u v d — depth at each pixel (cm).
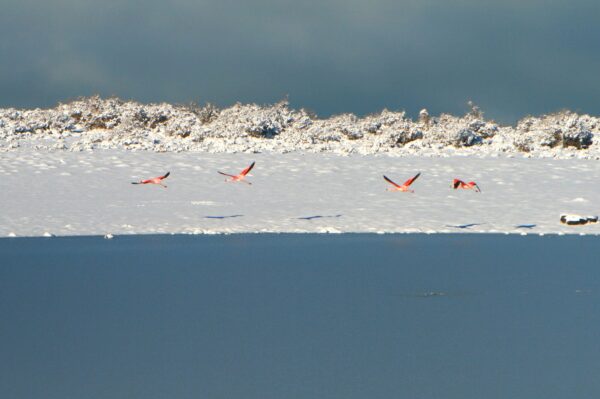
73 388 1791
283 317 2367
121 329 2236
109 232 4019
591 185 5853
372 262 3225
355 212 4719
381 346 2089
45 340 2133
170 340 2136
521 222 4428
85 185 5566
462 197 5309
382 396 1744
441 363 1955
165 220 4388
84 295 2631
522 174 6278
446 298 2595
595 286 2773
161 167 6334
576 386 1798
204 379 1844
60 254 3391
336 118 10175
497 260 3272
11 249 3516
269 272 3022
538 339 2144
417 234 4028
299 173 6194
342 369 1905
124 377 1858
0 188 5347
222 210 4747
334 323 2291
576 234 4041
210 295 2631
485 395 1747
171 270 3050
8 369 1912
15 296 2616
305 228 4175
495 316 2375
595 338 2145
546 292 2686
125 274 2969
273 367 1928
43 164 6278
